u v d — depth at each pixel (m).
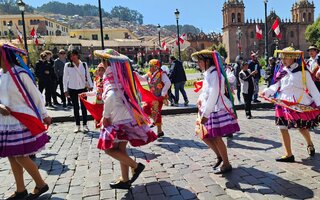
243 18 89.81
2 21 104.81
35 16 104.94
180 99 15.90
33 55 40.88
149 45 88.56
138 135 4.83
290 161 5.93
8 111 4.32
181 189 4.94
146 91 7.88
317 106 5.69
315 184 4.89
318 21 74.62
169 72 13.56
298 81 5.72
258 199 4.47
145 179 5.41
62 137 8.81
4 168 6.27
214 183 5.11
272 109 12.51
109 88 4.66
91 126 10.32
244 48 90.31
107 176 5.62
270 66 12.97
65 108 13.71
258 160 6.10
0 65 4.43
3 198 4.89
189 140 7.95
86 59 78.31
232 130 5.25
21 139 4.37
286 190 4.72
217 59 5.20
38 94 4.65
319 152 6.42
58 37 78.38
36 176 4.69
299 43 93.25
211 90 5.07
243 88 10.55
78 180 5.48
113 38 110.81
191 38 107.56
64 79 9.26
